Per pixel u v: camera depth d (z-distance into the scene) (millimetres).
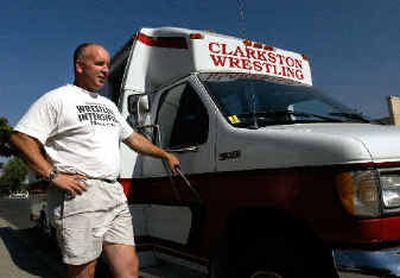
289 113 3957
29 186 10203
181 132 4324
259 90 4332
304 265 2994
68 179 2764
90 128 2904
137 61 5246
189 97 4355
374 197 2672
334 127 3420
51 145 2920
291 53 5676
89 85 3064
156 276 4340
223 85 4277
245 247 3402
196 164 3941
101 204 2861
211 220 3719
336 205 2775
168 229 4371
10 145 2893
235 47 5066
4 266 7277
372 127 3400
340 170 2773
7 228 13117
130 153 4805
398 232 2707
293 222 3080
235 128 3637
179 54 4977
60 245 2869
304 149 3006
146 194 4750
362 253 2652
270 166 3215
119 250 2986
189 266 4125
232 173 3537
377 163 2723
